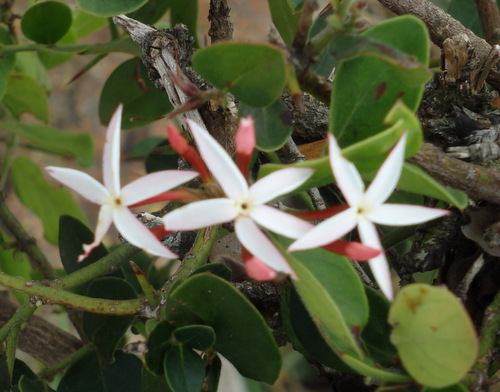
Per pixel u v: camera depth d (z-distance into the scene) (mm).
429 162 244
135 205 221
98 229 213
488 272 267
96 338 290
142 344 241
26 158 425
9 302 372
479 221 263
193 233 297
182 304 242
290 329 271
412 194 313
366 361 227
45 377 303
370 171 222
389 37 227
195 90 235
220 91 231
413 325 211
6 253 395
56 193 430
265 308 286
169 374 240
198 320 245
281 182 210
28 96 418
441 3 379
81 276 276
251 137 215
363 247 208
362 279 280
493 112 278
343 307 227
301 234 209
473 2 345
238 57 224
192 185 292
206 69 227
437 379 213
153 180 214
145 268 354
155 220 289
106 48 339
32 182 429
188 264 265
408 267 279
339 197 306
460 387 221
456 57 275
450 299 205
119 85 364
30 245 350
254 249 207
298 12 307
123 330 287
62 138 420
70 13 324
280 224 209
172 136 222
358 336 225
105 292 280
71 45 334
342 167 206
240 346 245
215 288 239
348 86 234
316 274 230
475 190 246
